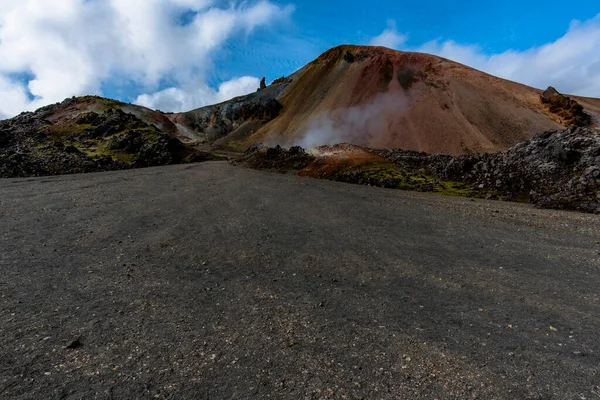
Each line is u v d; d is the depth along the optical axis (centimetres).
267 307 807
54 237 1307
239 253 1210
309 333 693
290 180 3544
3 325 668
